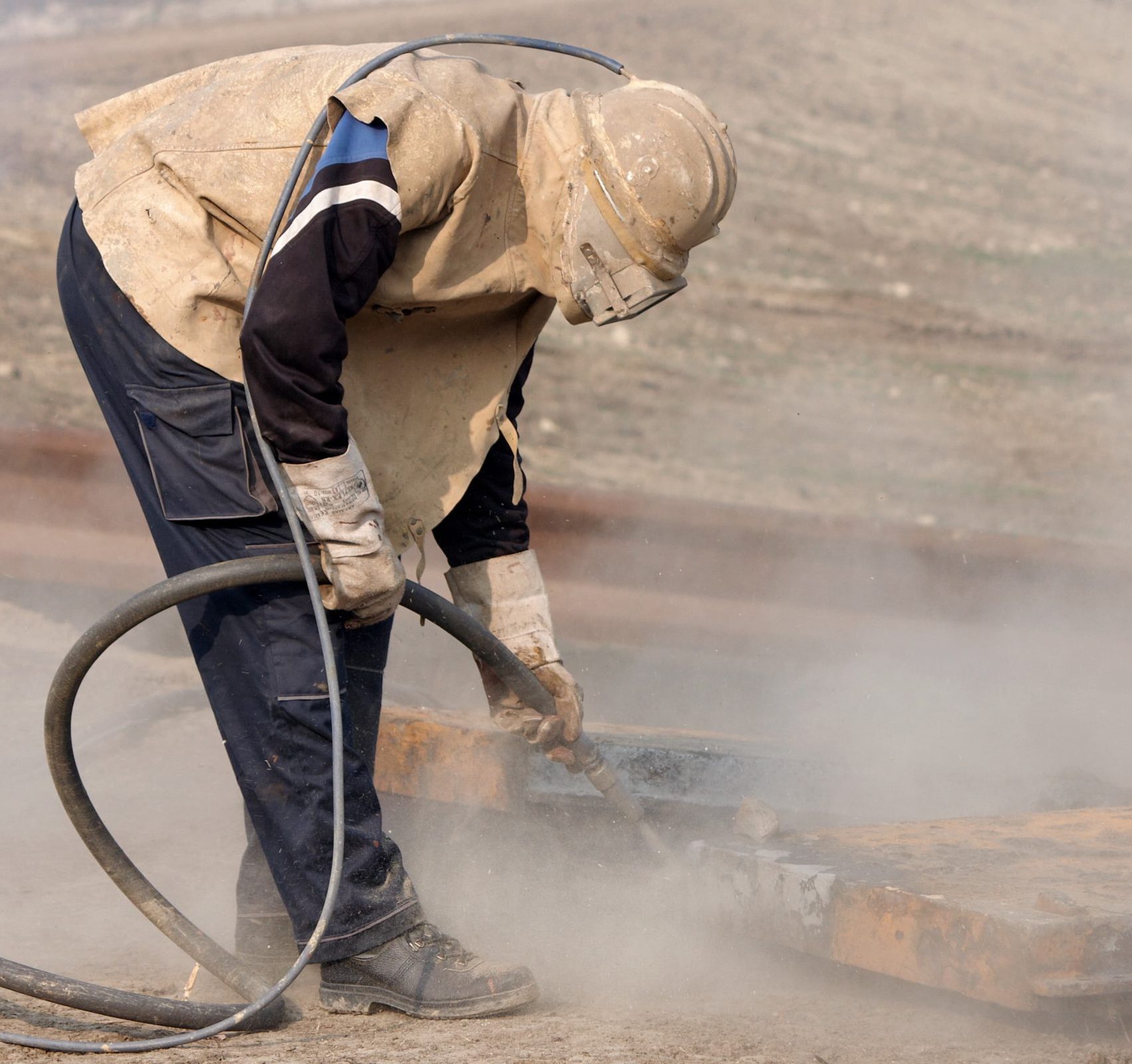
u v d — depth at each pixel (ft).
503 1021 32.35
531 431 113.60
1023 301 186.09
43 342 120.06
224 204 32.07
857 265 190.08
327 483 31.22
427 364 35.27
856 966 31.96
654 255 33.12
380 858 33.35
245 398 32.48
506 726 38.91
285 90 32.63
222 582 31.32
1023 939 28.96
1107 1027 30.96
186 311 32.14
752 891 34.30
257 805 33.30
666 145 32.53
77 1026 31.99
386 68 32.14
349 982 33.37
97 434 78.28
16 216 160.35
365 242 30.45
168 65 241.14
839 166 233.76
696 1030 31.35
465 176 31.89
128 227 32.63
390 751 42.86
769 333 157.17
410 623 70.79
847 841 36.17
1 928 39.47
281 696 32.60
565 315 34.32
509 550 38.68
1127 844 36.45
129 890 33.35
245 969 33.01
